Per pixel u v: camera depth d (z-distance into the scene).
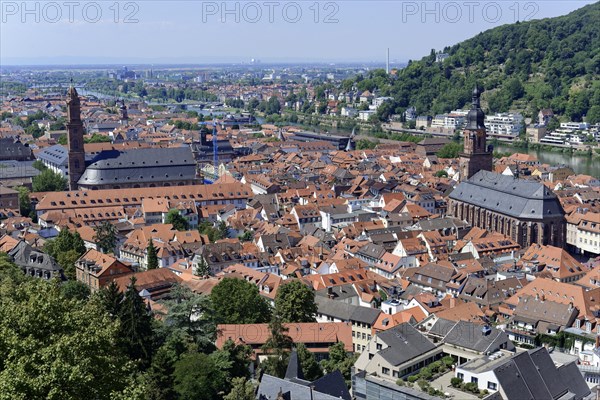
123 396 102.44
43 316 111.06
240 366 165.12
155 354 152.25
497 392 144.25
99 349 110.88
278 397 136.88
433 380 155.38
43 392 96.94
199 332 169.12
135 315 156.25
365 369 163.75
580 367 186.00
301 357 169.38
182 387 143.88
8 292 157.25
